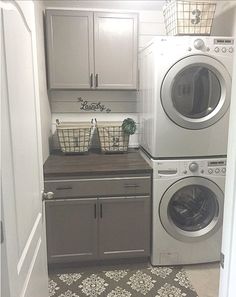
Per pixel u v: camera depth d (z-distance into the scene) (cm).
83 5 287
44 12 264
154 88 228
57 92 302
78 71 272
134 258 257
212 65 224
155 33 302
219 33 275
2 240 85
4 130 90
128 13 270
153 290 222
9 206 92
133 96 311
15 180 102
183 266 253
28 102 129
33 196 136
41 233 156
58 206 236
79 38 267
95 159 269
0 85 87
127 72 278
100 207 239
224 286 96
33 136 139
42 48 255
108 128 282
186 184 238
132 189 239
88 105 308
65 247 244
